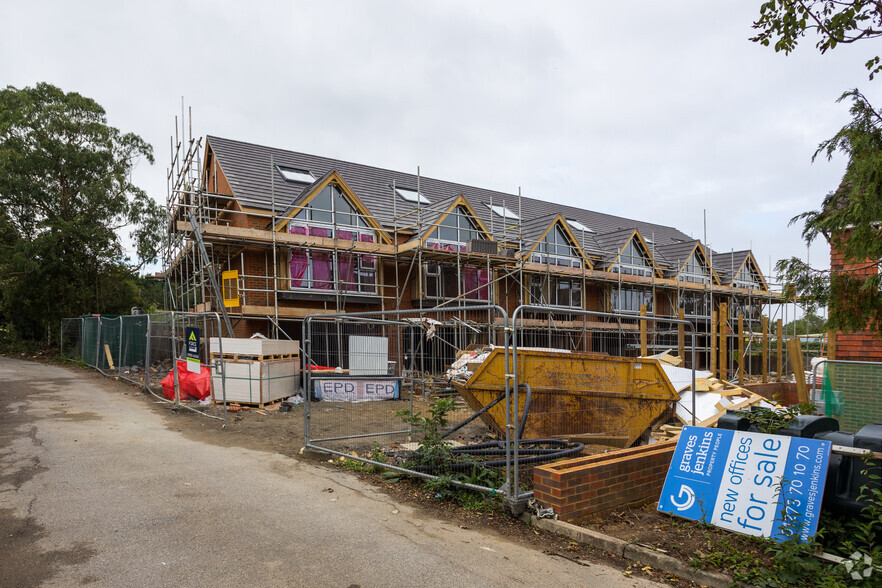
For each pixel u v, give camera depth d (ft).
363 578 12.64
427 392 43.65
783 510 14.02
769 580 11.91
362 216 62.75
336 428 31.35
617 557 13.93
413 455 21.09
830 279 15.40
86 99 90.12
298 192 63.82
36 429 28.53
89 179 89.10
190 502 17.85
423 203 76.07
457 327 60.03
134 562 13.28
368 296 61.41
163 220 91.50
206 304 58.29
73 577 12.44
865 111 14.48
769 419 16.44
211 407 37.09
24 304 85.56
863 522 13.56
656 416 29.07
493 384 27.66
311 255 58.39
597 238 97.81
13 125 83.25
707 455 16.53
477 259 65.57
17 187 81.87
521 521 16.35
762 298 111.96
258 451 25.53
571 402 27.53
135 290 102.83
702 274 102.94
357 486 20.16
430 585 12.33
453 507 17.80
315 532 15.46
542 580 12.64
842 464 14.35
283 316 52.90
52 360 73.72
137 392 43.32
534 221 84.38
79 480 19.97
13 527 15.39
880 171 12.96
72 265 84.58
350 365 41.81
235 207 58.85
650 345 73.77
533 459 20.36
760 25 15.64
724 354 43.24
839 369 30.86
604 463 16.93
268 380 39.01
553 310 18.72
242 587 12.13
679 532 15.19
